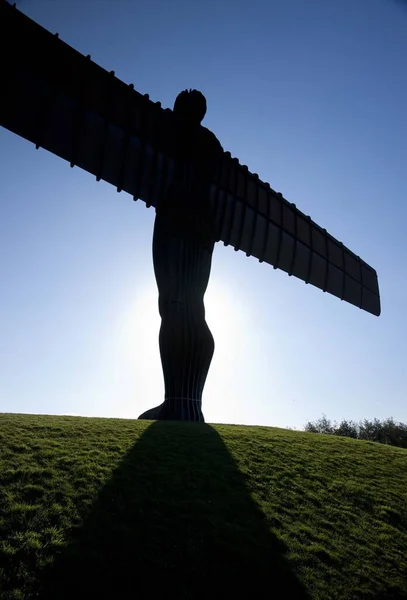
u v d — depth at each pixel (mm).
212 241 19172
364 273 28828
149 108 18406
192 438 13391
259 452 13172
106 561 7199
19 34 15539
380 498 11609
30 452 10648
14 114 15906
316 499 10789
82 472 9844
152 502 9094
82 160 17438
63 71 16375
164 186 19125
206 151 19391
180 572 7301
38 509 8211
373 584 8055
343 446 15859
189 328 17594
